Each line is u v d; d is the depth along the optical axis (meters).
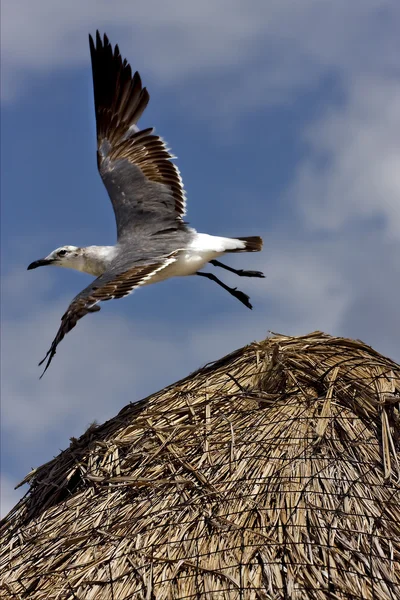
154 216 13.64
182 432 10.27
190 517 9.13
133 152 14.67
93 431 11.07
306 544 8.55
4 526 10.65
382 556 8.49
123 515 9.52
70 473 10.59
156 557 8.77
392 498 9.08
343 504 8.91
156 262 12.13
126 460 10.22
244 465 9.51
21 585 9.20
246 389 10.70
